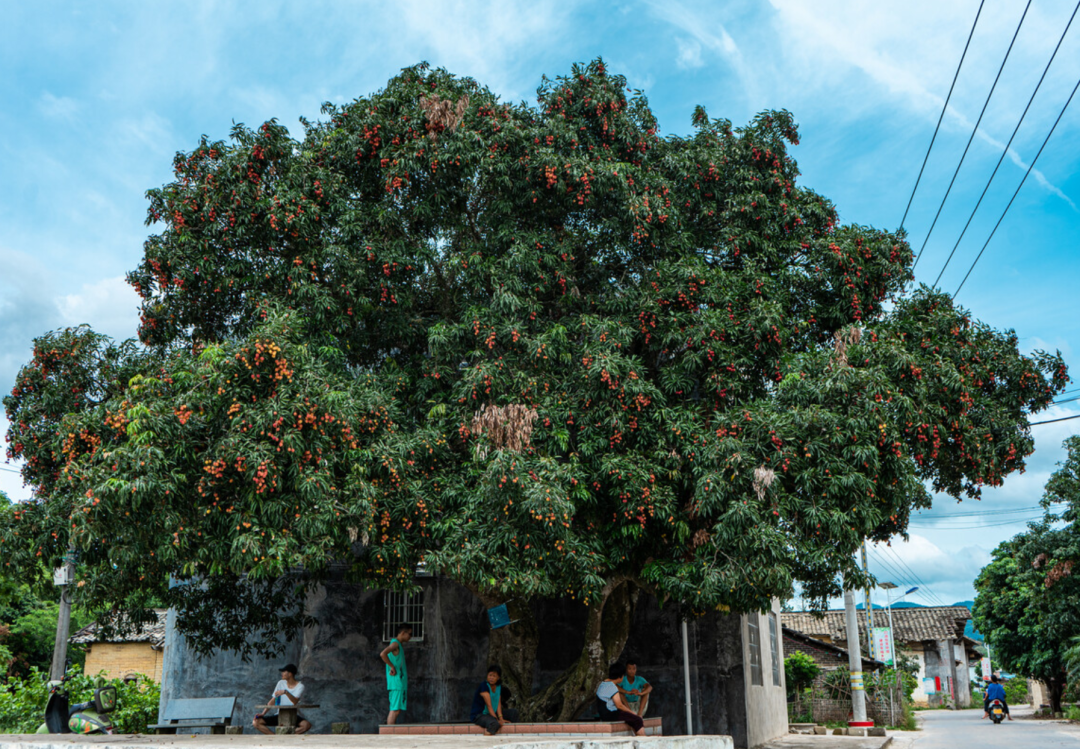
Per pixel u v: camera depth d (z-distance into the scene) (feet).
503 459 33.91
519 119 43.86
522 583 35.09
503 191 42.06
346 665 53.52
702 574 35.81
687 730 48.91
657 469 36.35
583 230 44.14
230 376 32.83
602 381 37.55
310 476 32.14
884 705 86.84
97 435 34.60
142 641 95.61
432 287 45.29
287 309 36.14
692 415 37.78
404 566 37.27
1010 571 104.37
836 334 40.22
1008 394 46.73
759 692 57.52
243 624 51.03
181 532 32.24
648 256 43.80
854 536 35.29
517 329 38.63
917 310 45.65
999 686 93.40
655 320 40.24
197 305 41.78
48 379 41.86
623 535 37.88
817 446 35.63
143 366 41.83
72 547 37.42
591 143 45.27
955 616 156.35
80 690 53.01
